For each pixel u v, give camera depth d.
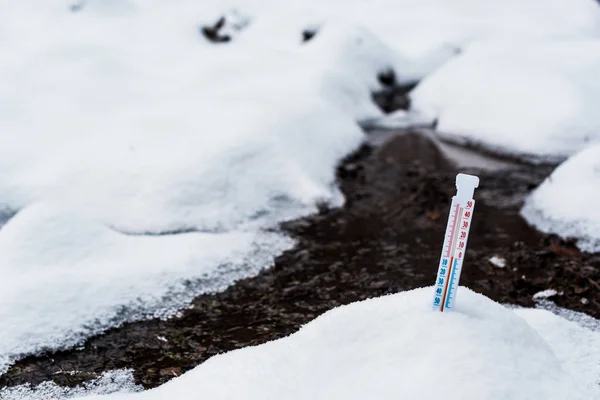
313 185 6.66
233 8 12.28
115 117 7.97
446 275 2.95
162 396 3.06
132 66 9.64
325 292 4.95
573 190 6.12
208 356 4.13
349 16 14.67
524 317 3.93
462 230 2.87
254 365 3.07
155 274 4.97
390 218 6.39
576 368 3.46
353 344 3.01
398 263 5.43
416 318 2.99
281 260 5.47
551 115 8.19
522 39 10.73
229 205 6.21
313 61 10.01
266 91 8.53
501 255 5.53
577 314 4.54
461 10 14.58
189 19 11.33
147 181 6.27
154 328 4.46
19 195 6.39
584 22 13.73
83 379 3.89
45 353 4.14
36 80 8.44
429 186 6.98
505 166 7.99
